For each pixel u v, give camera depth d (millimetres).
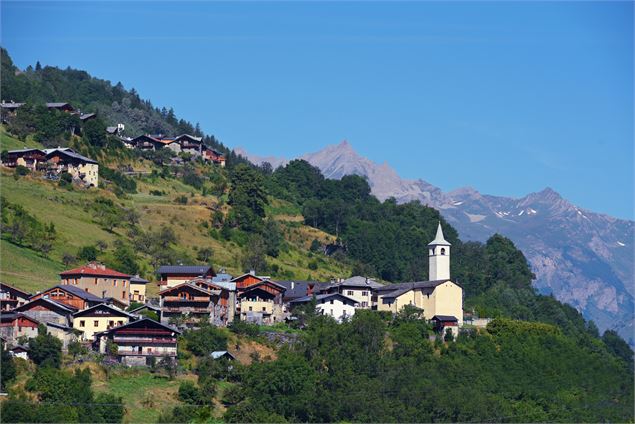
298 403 152625
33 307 170000
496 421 162125
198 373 162000
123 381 154250
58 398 138750
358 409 154375
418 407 159750
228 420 145750
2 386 141375
